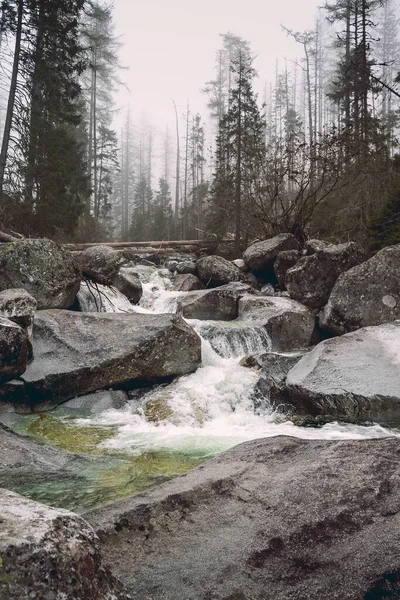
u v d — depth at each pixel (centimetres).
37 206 1714
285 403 640
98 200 3581
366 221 1510
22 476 391
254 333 974
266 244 1436
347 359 678
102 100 4212
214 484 285
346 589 200
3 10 1591
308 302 1123
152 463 447
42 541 138
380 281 950
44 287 844
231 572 212
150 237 4197
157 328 732
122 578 210
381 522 237
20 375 628
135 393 694
